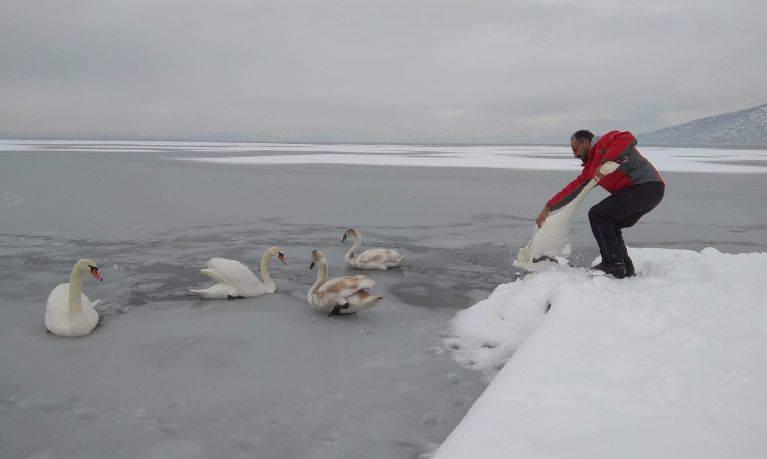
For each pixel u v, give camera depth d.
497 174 30.94
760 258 7.50
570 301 5.48
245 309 7.20
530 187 23.05
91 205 16.59
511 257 10.27
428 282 8.59
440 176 29.06
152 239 11.68
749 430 3.24
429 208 16.52
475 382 5.04
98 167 33.84
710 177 28.73
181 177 26.88
